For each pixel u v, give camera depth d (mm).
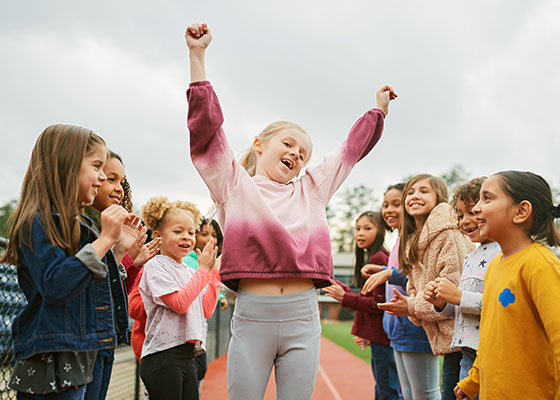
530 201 2318
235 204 2498
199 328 3268
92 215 3113
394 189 4602
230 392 2404
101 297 2166
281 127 2787
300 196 2662
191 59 2525
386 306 3252
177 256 3461
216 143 2482
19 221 2047
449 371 3203
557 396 2039
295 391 2371
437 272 3355
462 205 2982
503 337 2238
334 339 19953
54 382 1972
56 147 2158
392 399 4379
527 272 2203
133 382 5246
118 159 3117
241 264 2412
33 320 2025
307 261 2455
